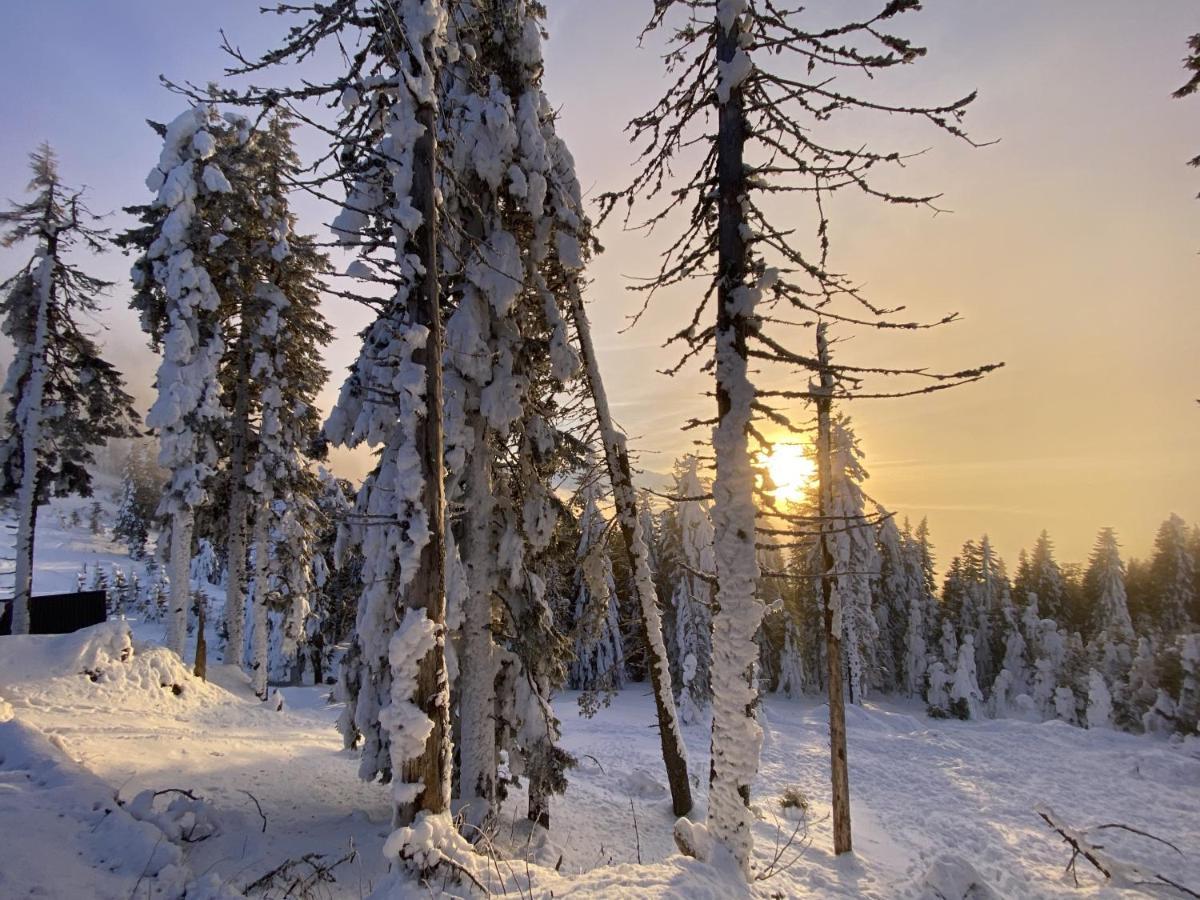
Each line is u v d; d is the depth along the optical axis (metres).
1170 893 11.16
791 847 12.70
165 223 19.28
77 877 6.00
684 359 8.97
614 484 13.45
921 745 25.89
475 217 10.77
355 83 7.68
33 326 21.56
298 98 7.49
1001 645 51.22
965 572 55.88
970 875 9.04
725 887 6.27
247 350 22.08
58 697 15.68
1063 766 22.69
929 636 50.00
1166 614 52.59
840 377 7.44
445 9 8.16
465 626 10.33
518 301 11.69
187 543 19.94
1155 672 36.34
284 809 10.05
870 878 10.93
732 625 7.58
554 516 11.41
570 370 11.31
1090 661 43.59
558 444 11.92
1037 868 12.77
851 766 22.89
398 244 7.81
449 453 9.81
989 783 20.66
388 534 9.52
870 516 7.80
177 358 19.05
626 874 6.11
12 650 16.83
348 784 11.98
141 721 15.20
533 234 11.34
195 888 6.34
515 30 11.00
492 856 6.64
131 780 9.73
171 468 19.73
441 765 6.98
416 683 7.00
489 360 10.40
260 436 21.78
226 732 15.88
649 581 13.71
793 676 40.53
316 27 7.39
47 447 21.67
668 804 14.30
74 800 7.61
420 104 7.59
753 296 7.63
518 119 10.74
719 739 7.49
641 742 25.05
